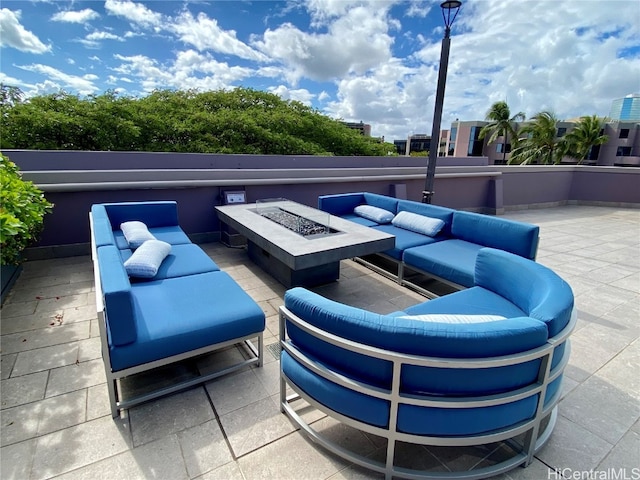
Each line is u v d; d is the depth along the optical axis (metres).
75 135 6.54
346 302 3.01
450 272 2.77
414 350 1.19
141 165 4.40
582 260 4.34
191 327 1.76
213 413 1.70
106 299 1.50
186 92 9.89
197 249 2.96
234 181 4.66
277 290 3.20
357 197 4.86
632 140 26.09
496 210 7.47
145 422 1.63
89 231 3.98
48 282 3.19
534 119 20.53
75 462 1.41
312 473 1.40
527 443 1.44
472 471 1.36
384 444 1.55
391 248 3.08
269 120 9.60
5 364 2.01
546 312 1.39
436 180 6.82
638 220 6.96
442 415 1.23
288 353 1.58
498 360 1.17
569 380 2.02
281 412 1.72
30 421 1.61
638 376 2.07
